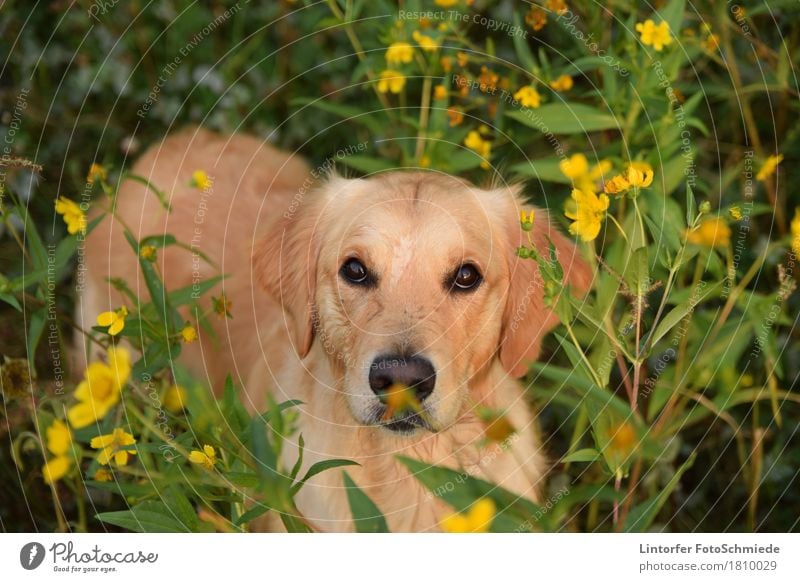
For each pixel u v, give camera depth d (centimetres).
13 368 237
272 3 438
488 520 181
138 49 420
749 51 367
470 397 262
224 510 265
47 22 424
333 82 422
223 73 421
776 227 336
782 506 307
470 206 269
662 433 270
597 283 237
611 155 312
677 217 255
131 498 240
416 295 245
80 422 197
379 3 341
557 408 323
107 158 388
